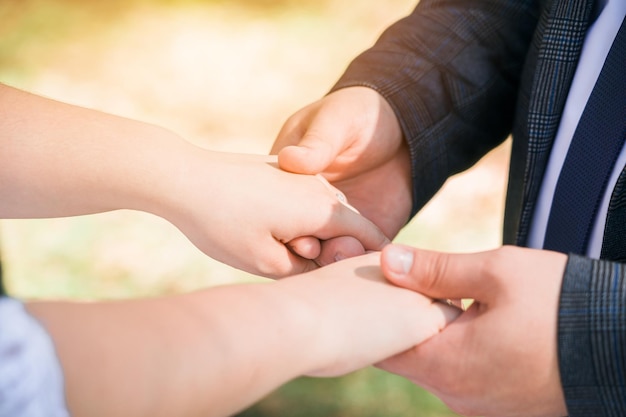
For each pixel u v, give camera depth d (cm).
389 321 64
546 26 76
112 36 312
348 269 68
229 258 79
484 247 193
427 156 86
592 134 73
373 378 150
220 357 54
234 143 242
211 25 325
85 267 182
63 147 75
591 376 61
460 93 87
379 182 88
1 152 74
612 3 74
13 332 46
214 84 278
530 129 77
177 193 76
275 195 77
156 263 185
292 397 146
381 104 85
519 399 64
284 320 58
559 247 75
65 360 49
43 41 303
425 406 145
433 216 202
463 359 64
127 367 51
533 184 79
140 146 76
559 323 61
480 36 89
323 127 82
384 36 91
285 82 282
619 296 60
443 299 68
